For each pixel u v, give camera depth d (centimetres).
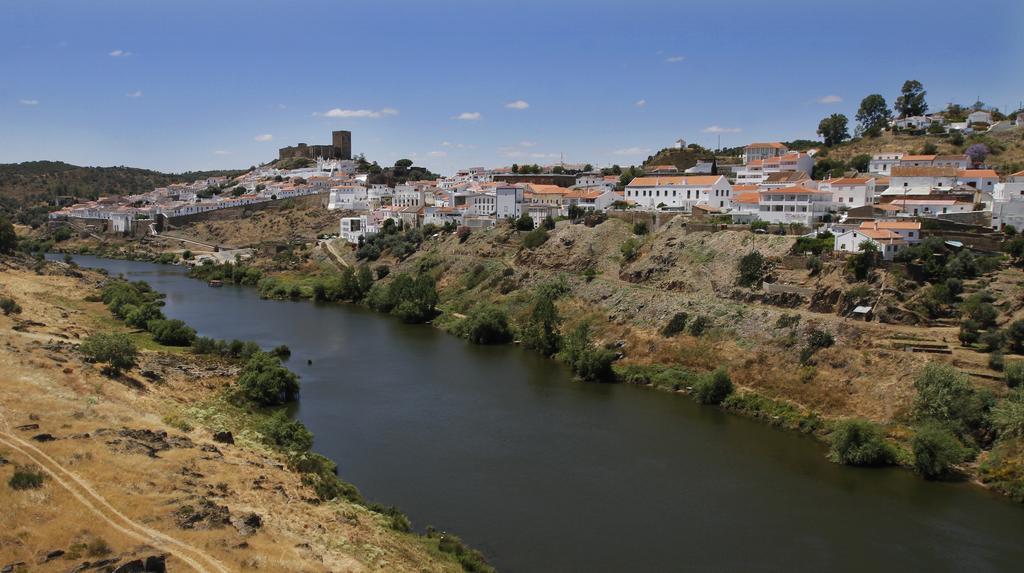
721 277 13575
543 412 10694
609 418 10475
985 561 6706
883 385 9756
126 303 15275
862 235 11938
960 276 11094
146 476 5716
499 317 15362
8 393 7125
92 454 5862
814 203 15275
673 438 9706
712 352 12100
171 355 11519
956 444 8538
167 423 7706
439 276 19950
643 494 8000
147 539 4762
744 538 7081
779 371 11038
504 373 12812
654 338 13062
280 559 4941
